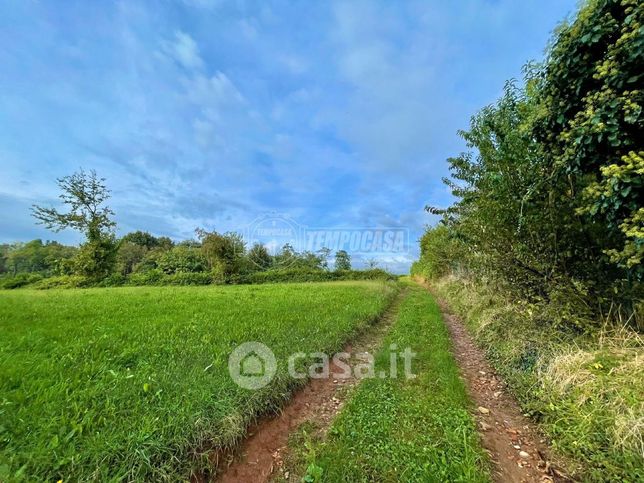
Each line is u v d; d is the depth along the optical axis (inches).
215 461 98.1
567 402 119.9
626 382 112.5
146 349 172.9
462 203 268.5
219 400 116.5
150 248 1913.1
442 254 612.4
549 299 188.2
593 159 128.6
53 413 98.0
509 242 202.5
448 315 398.6
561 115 140.7
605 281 162.1
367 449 105.8
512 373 168.6
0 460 76.2
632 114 107.6
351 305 362.6
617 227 125.5
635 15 102.3
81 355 158.6
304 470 99.7
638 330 143.6
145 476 82.0
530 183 182.7
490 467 99.0
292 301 392.8
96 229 987.9
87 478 76.2
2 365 134.3
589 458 97.7
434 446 106.3
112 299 409.7
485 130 206.7
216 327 231.8
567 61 130.8
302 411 139.0
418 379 165.8
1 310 294.4
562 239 176.9
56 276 1000.9
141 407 106.7
